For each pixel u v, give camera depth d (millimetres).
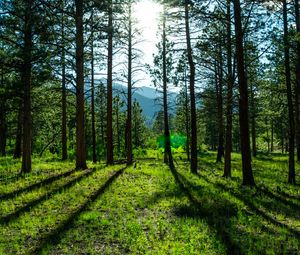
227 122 22453
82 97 21578
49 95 24750
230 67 21297
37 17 18703
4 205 11992
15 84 19703
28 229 9570
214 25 21297
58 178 17500
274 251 8156
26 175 18844
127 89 28375
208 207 12047
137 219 10594
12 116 38344
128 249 8273
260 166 31844
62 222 10219
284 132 62062
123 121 62688
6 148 52531
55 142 45531
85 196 13375
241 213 11344
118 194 13891
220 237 8914
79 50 21203
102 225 9922
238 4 17609
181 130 56344
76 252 8156
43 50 19000
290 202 13789
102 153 45719
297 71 23547
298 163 34281
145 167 24719
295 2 20203
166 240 8766
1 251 8156
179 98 36656
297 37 18078
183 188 15633
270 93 30188
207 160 39500
